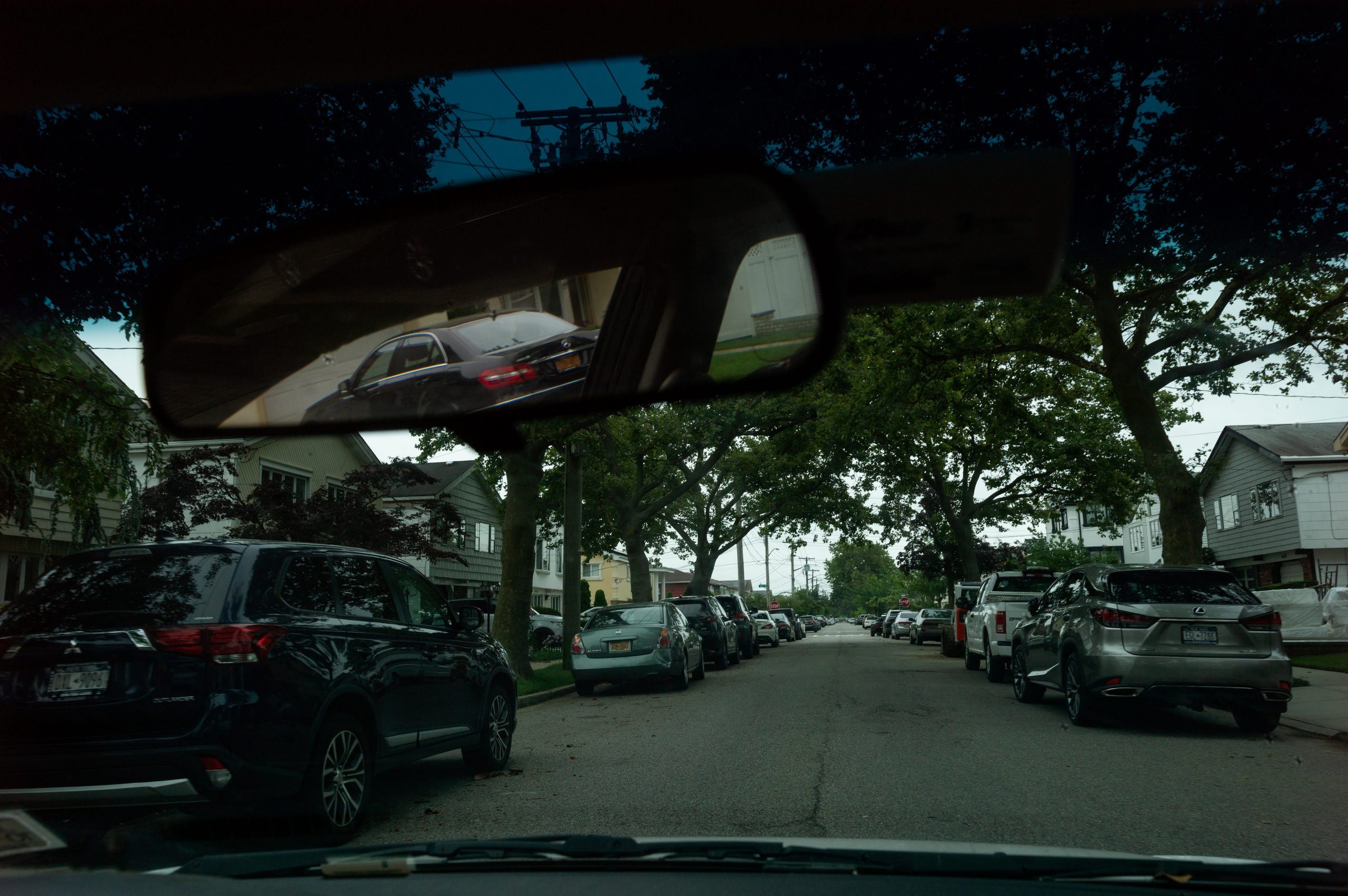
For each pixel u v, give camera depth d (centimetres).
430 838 577
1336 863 307
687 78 1052
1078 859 316
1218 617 976
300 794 546
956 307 1653
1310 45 1061
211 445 1510
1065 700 1202
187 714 509
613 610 1619
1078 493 3069
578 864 325
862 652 3000
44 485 914
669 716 1181
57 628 526
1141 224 1249
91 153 687
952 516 3459
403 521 1603
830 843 346
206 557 560
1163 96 1154
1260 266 1370
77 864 342
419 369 363
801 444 2662
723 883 303
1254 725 1005
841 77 1103
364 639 628
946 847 335
